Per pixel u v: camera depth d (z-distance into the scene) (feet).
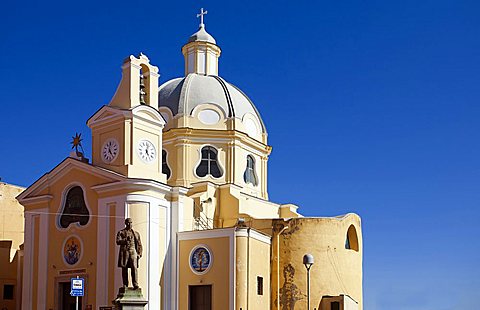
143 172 146.30
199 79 189.98
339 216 165.68
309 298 142.41
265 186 189.47
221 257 140.97
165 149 179.11
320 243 156.76
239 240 140.87
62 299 148.36
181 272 144.25
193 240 144.36
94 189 145.48
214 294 140.05
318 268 155.12
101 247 142.10
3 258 162.40
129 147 145.38
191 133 177.47
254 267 144.77
